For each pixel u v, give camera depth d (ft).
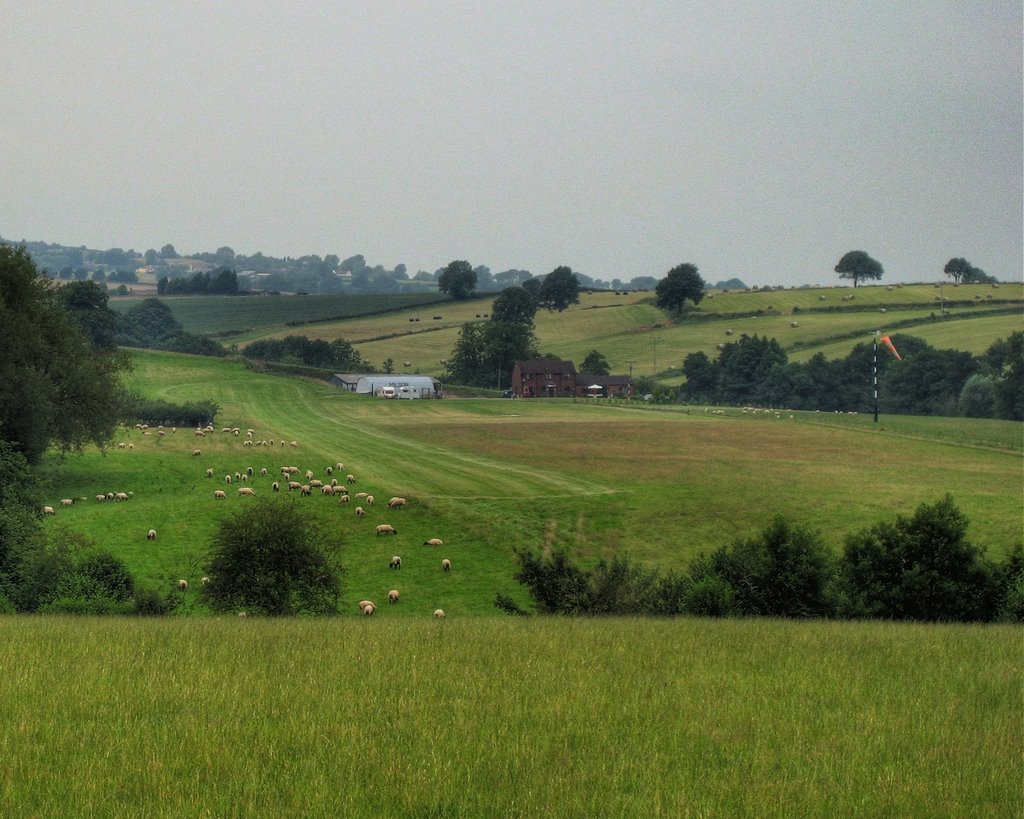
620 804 75.46
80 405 449.48
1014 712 106.93
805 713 104.99
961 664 134.92
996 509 424.87
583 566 346.54
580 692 111.75
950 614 231.50
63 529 257.75
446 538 378.73
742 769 84.94
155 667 120.88
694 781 81.41
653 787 79.36
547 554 359.66
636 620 193.16
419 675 119.03
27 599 229.45
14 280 431.43
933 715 104.73
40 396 407.03
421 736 92.22
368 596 308.60
